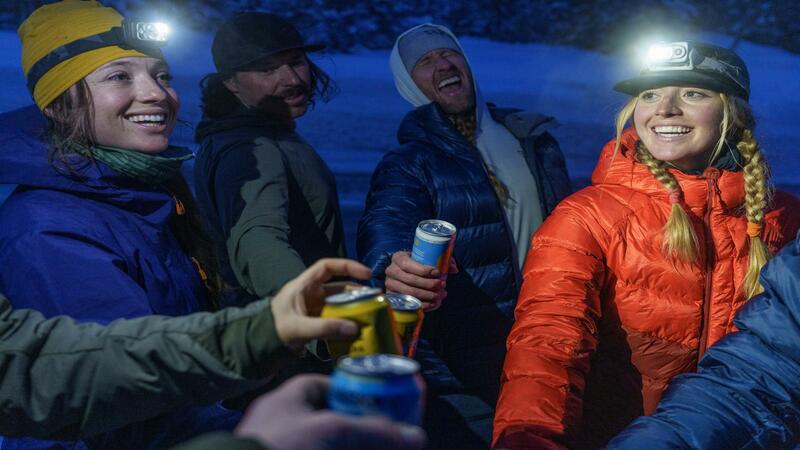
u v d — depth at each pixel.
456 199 3.33
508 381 2.13
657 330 2.36
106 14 2.24
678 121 2.38
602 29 15.87
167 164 2.21
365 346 1.42
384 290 3.11
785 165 8.74
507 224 3.38
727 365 1.85
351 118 10.20
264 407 0.99
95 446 1.95
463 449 2.89
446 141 3.40
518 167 3.47
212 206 2.95
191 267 2.27
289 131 3.18
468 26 15.88
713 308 2.36
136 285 1.96
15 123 2.15
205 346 1.53
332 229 3.12
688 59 2.36
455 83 3.52
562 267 2.31
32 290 1.91
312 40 14.77
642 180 2.41
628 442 1.74
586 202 2.41
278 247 2.66
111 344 1.59
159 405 1.59
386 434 0.94
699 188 2.37
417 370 1.04
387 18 15.69
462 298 3.29
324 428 0.93
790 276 1.82
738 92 2.40
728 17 15.70
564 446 2.01
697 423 1.76
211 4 13.99
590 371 2.41
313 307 1.53
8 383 1.61
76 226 1.99
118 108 2.16
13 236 1.96
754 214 2.37
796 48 15.53
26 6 12.27
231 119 3.03
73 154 2.11
